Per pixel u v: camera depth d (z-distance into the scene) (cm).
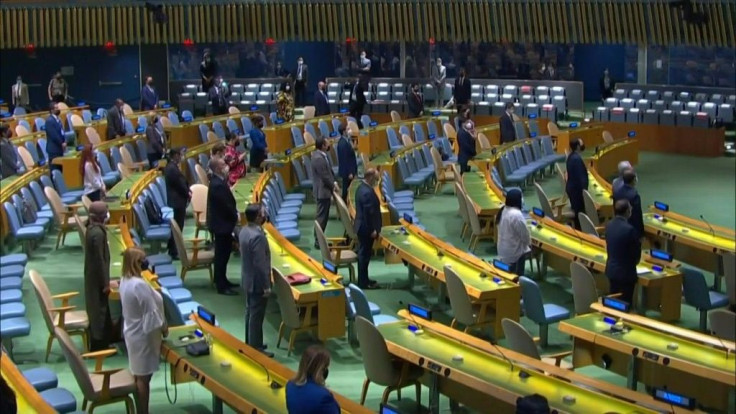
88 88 3438
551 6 2984
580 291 1280
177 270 1551
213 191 1415
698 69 3444
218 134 2617
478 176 1970
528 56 3578
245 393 872
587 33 2986
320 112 2812
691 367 952
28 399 834
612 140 2562
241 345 968
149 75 3447
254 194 1630
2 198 1588
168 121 2617
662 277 1313
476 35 3012
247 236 1155
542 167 2339
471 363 938
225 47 3538
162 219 1630
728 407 970
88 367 1147
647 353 988
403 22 3016
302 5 3002
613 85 3716
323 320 1204
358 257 1476
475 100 3244
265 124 2777
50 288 1467
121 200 1620
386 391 1010
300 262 1322
